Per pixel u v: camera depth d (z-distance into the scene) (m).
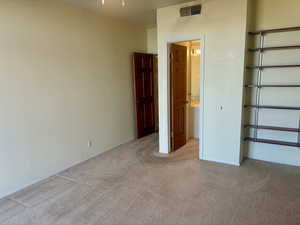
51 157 3.20
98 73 3.94
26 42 2.76
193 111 4.91
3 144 2.61
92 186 2.86
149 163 3.59
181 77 4.22
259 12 3.29
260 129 3.53
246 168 3.29
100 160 3.78
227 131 3.39
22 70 2.74
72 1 3.17
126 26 4.57
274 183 2.81
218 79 3.33
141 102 5.00
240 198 2.49
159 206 2.38
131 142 4.79
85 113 3.73
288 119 3.29
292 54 3.15
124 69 4.61
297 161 3.32
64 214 2.28
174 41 3.60
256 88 3.46
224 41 3.19
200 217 2.18
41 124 3.02
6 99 2.60
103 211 2.32
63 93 3.30
